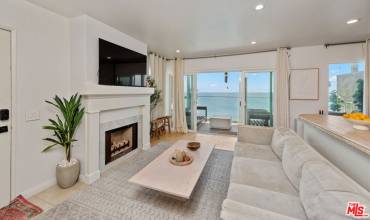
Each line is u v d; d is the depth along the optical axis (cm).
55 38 228
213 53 466
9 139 188
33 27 205
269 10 233
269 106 454
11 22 185
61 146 239
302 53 409
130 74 317
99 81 251
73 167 222
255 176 175
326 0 208
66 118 222
